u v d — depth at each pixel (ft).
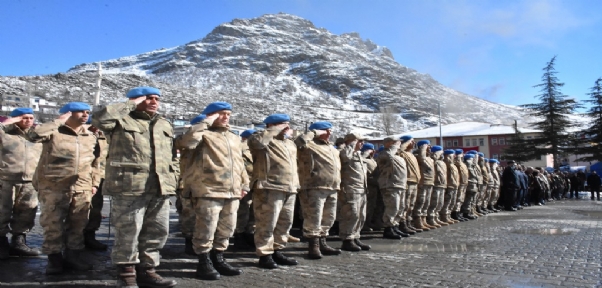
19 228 21.88
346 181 25.12
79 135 19.84
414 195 32.91
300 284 17.10
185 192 18.33
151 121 16.84
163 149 16.61
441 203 37.11
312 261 21.94
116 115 15.47
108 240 27.20
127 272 15.62
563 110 148.46
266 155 20.43
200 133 17.29
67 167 18.70
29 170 21.74
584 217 46.06
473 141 190.90
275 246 20.89
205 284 17.12
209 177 17.89
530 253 23.95
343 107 451.94
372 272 19.19
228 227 18.72
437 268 19.99
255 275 18.71
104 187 15.79
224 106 18.72
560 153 148.87
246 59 615.16
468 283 17.17
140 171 15.76
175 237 30.32
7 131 21.42
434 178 36.29
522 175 59.57
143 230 16.46
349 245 25.17
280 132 21.35
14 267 19.56
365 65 608.60
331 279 17.89
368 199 33.88
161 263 21.01
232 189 18.31
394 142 29.96
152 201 16.44
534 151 150.71
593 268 20.02
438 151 37.42
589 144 147.95
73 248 19.33
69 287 16.51
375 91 510.99
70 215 19.25
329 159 23.04
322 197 22.82
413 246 26.76
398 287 16.60
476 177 45.19
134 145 15.74
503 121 439.22
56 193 18.43
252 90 487.61
